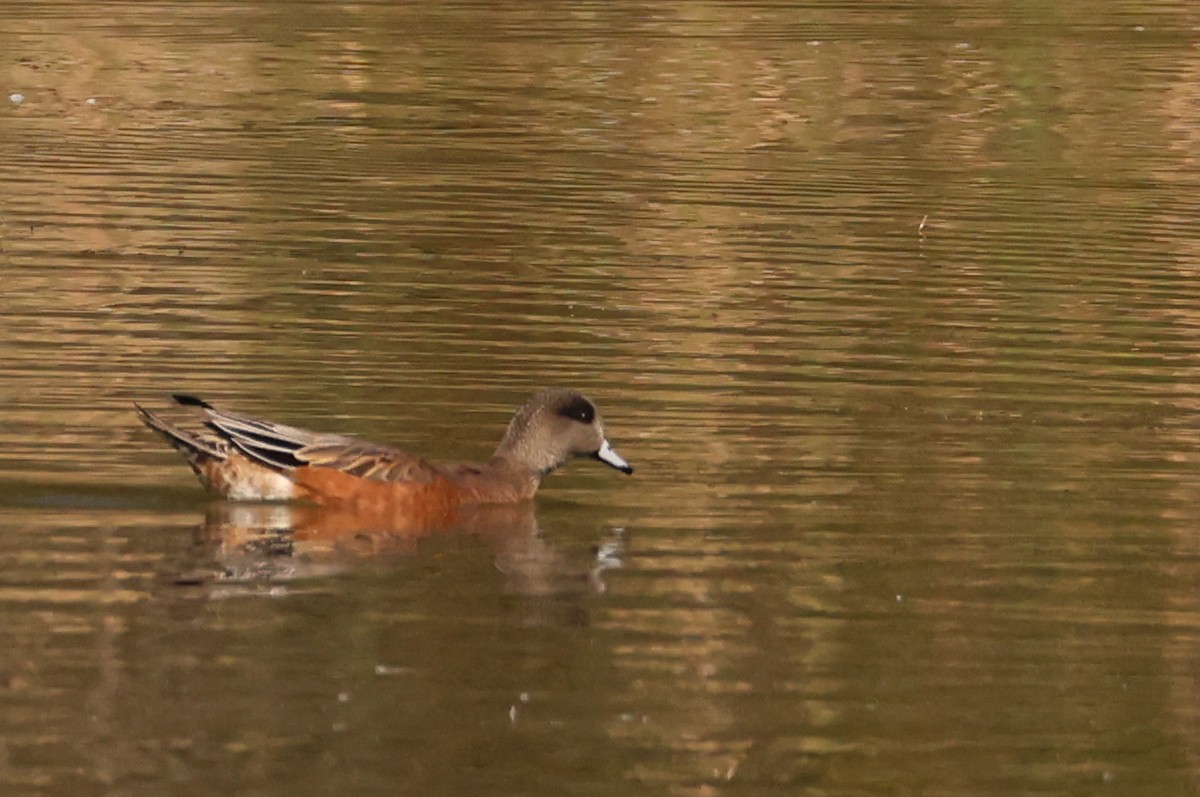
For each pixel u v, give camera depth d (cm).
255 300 1845
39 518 1277
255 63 3195
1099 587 1200
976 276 2016
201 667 1056
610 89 3058
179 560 1215
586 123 2811
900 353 1723
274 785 930
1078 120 2898
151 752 959
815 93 3050
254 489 1328
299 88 3020
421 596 1171
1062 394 1616
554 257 2052
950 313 1867
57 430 1449
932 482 1391
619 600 1167
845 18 3725
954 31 3603
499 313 1823
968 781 957
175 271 1947
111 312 1781
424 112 2866
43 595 1144
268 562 1217
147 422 1345
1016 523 1310
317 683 1041
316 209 2252
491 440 1468
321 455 1330
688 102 2972
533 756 965
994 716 1027
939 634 1126
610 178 2459
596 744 980
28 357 1630
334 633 1105
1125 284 1992
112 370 1603
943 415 1550
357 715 1005
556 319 1805
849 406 1569
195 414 1494
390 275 1958
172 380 1581
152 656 1067
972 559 1244
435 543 1270
